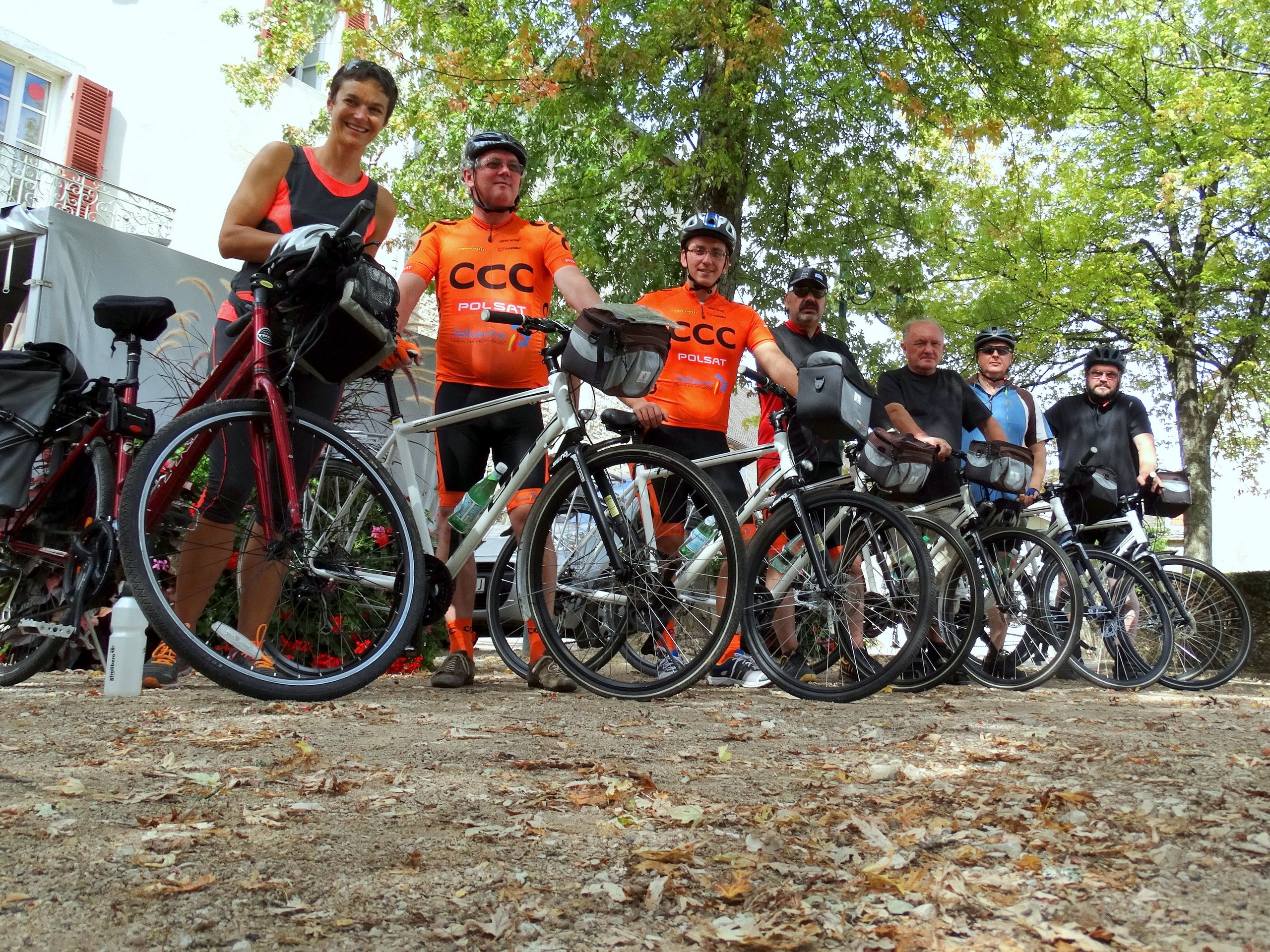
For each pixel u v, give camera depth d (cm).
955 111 1084
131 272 841
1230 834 165
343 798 182
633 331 350
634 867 148
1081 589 532
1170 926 126
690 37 970
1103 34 1466
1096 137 1506
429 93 1201
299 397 336
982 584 451
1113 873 146
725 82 922
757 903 135
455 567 389
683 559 370
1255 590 713
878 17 983
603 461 364
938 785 206
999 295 1405
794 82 975
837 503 403
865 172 1023
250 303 342
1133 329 1470
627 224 1033
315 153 364
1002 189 1419
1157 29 1449
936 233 1202
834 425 399
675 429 469
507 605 430
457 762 217
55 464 359
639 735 267
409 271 418
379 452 387
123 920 123
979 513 547
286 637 320
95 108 1352
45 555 359
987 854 155
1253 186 1350
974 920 129
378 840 157
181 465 298
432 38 1098
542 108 996
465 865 147
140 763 205
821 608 398
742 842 162
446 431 408
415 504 381
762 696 402
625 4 952
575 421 368
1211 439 1524
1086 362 677
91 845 148
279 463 298
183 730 245
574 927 126
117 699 308
